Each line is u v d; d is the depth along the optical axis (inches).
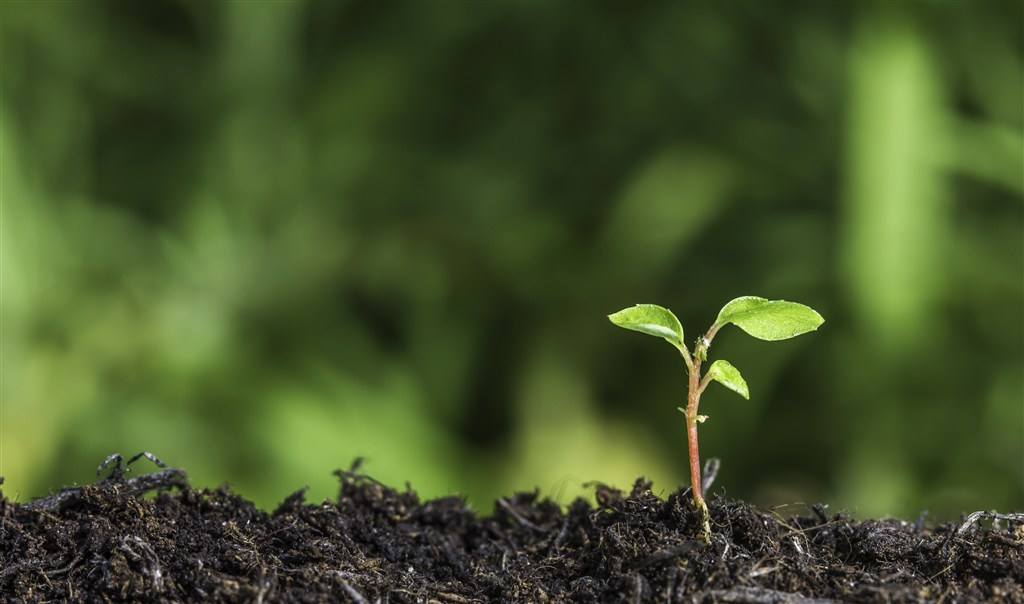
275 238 127.3
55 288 115.9
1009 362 119.0
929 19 110.0
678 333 34.7
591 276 129.2
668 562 33.8
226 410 114.3
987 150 109.8
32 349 112.1
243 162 126.2
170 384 114.6
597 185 130.0
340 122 130.0
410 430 120.6
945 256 111.2
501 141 131.4
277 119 127.7
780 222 123.3
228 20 124.4
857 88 106.0
